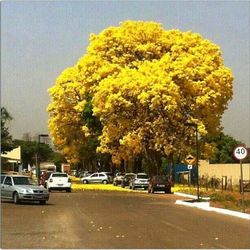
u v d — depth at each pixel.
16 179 34.75
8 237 17.55
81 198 41.50
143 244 16.00
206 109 58.94
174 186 61.44
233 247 15.62
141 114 58.03
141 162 79.19
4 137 72.88
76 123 72.00
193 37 61.12
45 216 25.42
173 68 57.62
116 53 62.09
